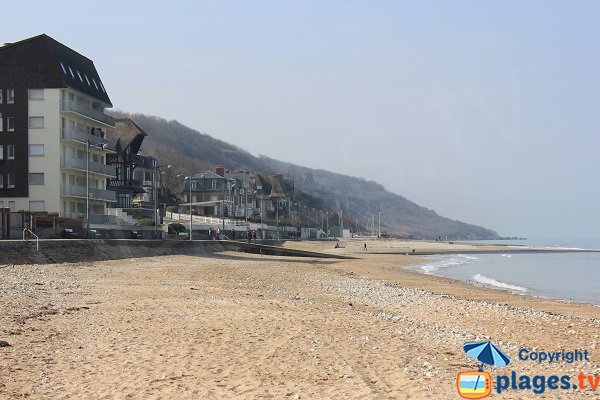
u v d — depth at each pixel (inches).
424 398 463.8
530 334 860.0
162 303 962.7
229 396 464.1
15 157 2984.7
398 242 7869.1
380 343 687.1
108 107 3646.7
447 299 1330.0
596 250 6220.5
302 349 632.4
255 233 5349.4
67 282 1282.0
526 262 4128.9
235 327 742.5
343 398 460.1
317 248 5216.5
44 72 3014.3
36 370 532.7
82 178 3292.3
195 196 6825.8
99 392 470.0
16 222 2255.2
